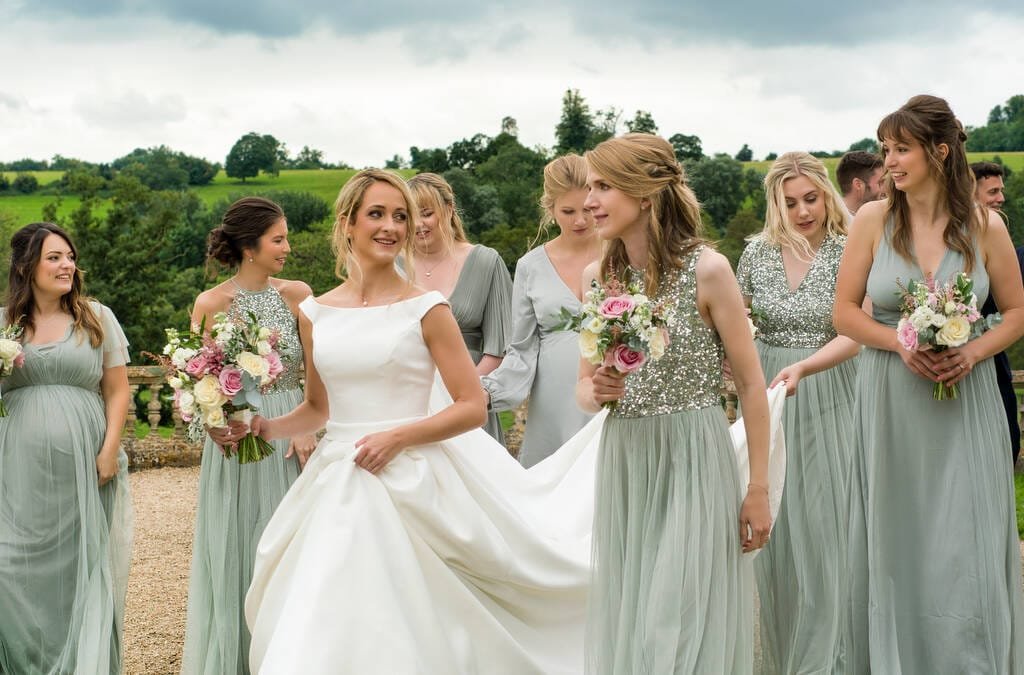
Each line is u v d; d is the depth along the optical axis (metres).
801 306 5.23
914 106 4.21
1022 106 51.66
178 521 9.44
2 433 5.28
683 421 3.74
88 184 34.44
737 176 40.94
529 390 6.00
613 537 3.85
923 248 4.26
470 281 6.21
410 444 3.96
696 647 3.57
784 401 4.96
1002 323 4.20
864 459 4.35
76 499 5.29
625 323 3.54
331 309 4.18
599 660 3.84
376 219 4.09
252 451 4.34
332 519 3.83
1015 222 28.44
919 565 4.18
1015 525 4.22
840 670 4.80
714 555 3.67
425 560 3.93
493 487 4.25
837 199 5.31
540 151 49.94
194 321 5.47
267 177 76.94
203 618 5.16
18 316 5.39
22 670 5.19
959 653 4.09
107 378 5.61
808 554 4.99
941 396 4.10
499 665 4.01
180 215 36.47
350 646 3.62
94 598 5.18
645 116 50.41
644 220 3.76
